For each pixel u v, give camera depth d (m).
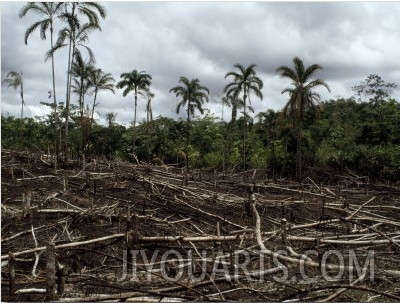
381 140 40.00
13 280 6.06
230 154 43.81
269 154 38.16
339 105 56.75
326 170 31.45
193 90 38.91
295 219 13.36
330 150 35.62
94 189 13.60
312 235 11.07
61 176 16.47
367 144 40.16
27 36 26.20
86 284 6.28
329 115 54.50
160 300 5.95
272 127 36.84
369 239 10.55
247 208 13.59
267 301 6.46
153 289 6.71
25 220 10.41
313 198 17.92
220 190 18.09
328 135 39.50
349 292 7.16
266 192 19.02
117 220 10.66
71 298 5.96
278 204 14.94
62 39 26.61
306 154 34.34
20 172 17.17
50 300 5.74
